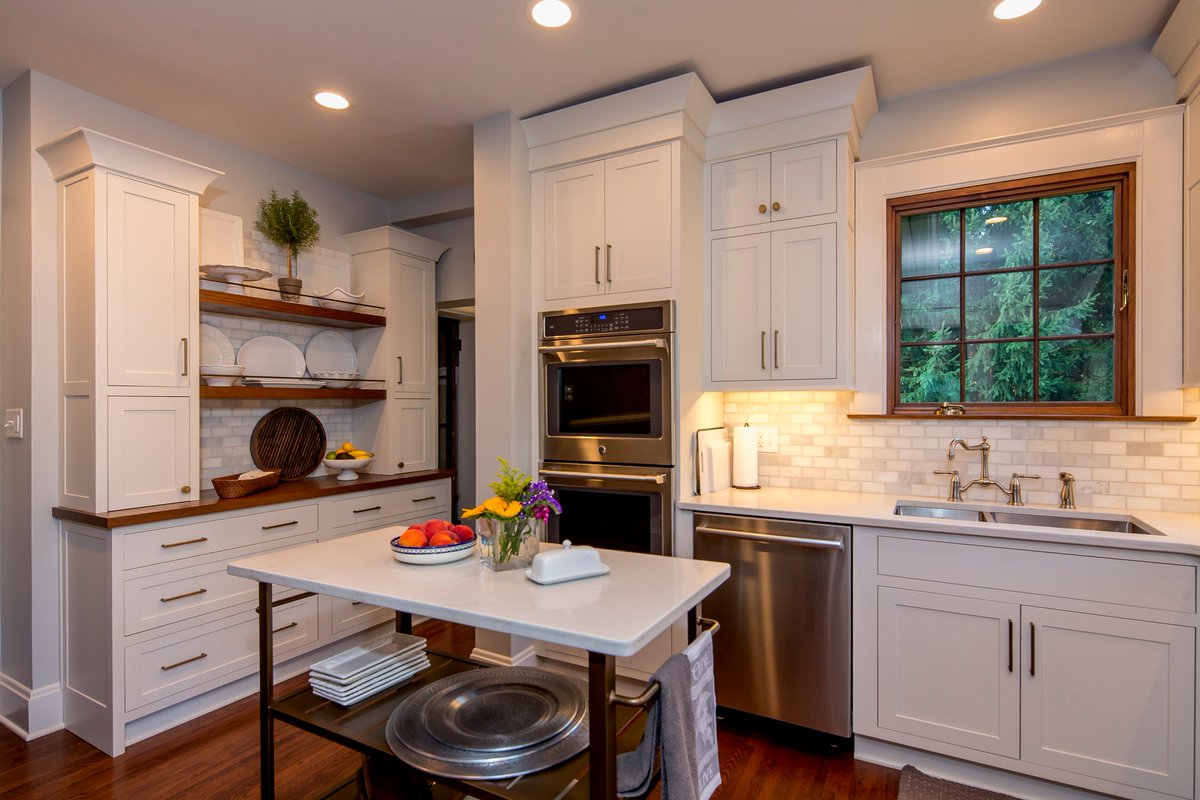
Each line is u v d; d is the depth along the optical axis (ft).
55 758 7.58
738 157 9.18
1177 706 6.08
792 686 7.78
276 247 11.39
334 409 12.37
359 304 11.80
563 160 9.52
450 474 12.71
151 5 6.90
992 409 8.63
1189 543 5.98
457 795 5.66
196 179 8.90
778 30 7.54
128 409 8.18
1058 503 8.16
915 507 8.56
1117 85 7.98
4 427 8.55
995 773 6.94
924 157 8.82
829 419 9.53
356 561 5.81
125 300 8.17
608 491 9.00
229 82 8.65
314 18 7.20
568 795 4.29
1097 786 6.38
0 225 8.68
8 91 8.62
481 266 9.77
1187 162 7.38
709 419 9.76
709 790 4.68
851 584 7.50
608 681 4.03
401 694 5.76
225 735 8.09
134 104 9.25
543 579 5.01
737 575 8.07
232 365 9.74
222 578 8.76
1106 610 6.32
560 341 9.41
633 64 8.29
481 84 8.77
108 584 7.67
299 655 9.75
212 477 10.31
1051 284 8.38
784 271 8.84
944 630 7.04
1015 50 8.02
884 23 7.41
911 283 9.18
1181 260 7.50
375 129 10.16
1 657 8.55
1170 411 7.57
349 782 6.13
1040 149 8.20
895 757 7.41
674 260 8.66
